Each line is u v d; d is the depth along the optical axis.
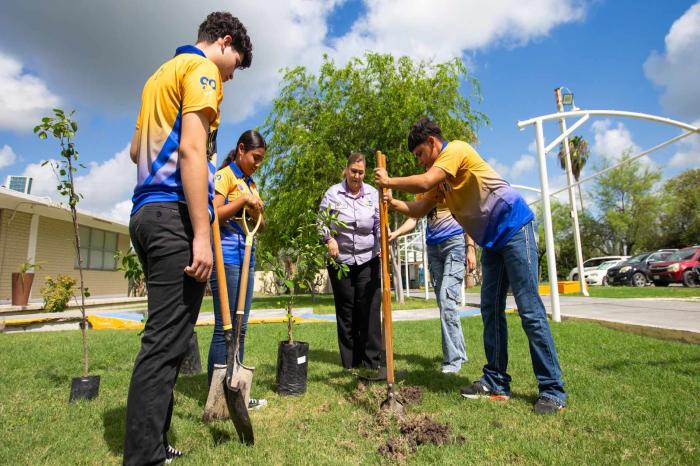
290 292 3.06
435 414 2.43
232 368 2.16
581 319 6.44
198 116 1.69
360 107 13.52
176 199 1.71
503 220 2.74
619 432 2.06
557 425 2.19
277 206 13.95
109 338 5.89
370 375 3.39
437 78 13.69
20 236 11.80
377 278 3.90
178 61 1.80
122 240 16.66
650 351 3.89
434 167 2.72
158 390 1.63
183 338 1.71
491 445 1.95
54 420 2.41
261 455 1.88
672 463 1.71
